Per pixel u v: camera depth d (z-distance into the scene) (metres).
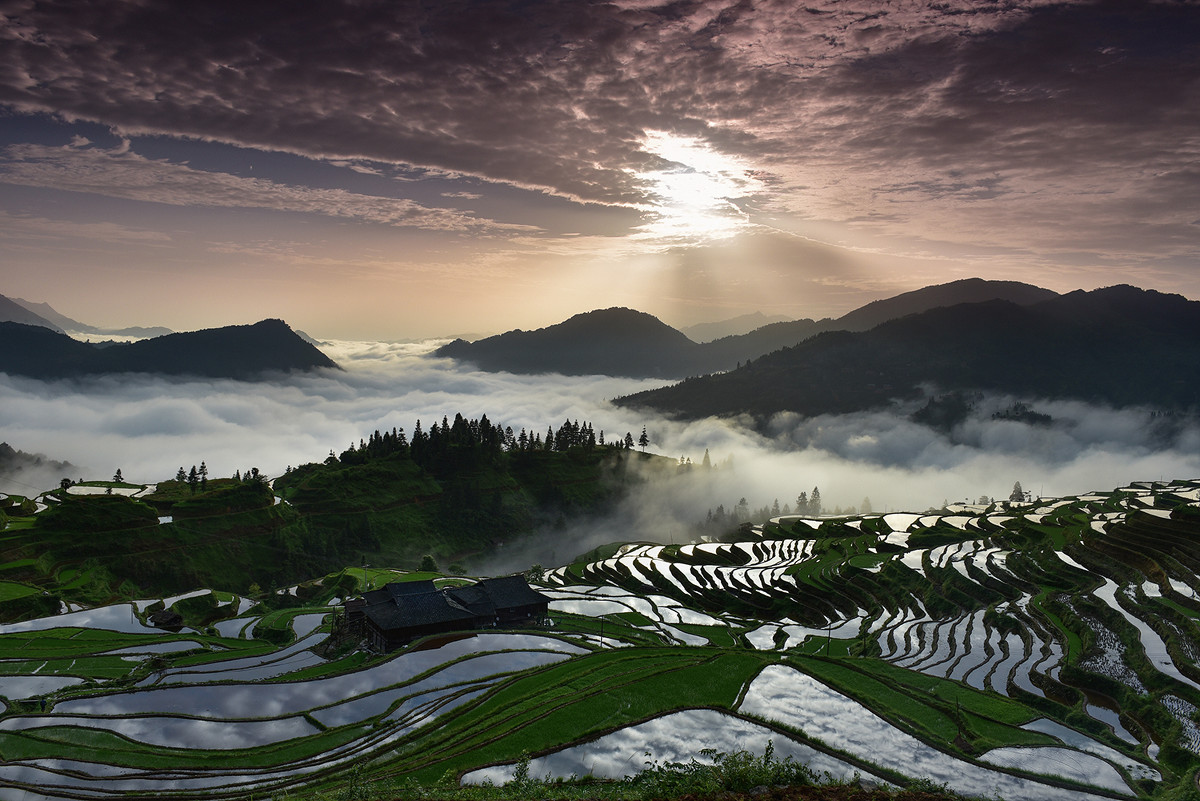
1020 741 51.38
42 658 98.25
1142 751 53.94
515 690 65.00
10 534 162.88
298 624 122.19
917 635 91.12
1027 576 107.19
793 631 105.12
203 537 193.50
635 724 50.72
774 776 35.31
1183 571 90.94
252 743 60.25
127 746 59.72
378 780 44.47
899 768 45.94
